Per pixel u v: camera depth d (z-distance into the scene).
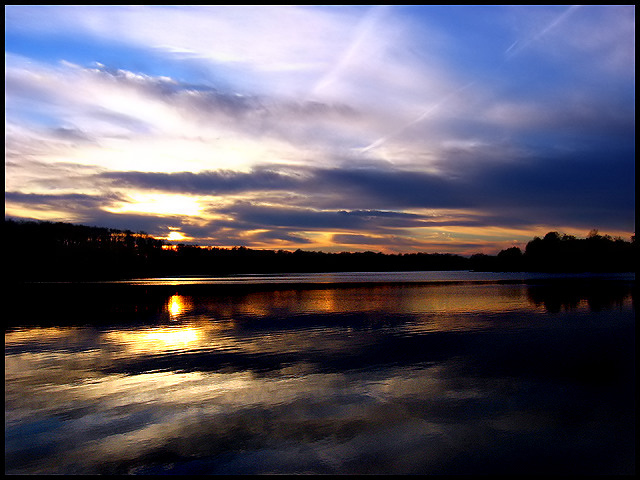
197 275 137.50
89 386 13.36
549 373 14.12
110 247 129.75
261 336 21.55
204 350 18.33
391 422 10.22
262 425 10.16
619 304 33.94
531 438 9.27
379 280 92.94
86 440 9.49
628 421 10.09
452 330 22.83
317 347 18.69
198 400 11.94
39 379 14.17
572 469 8.01
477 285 67.06
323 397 12.03
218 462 8.44
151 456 8.72
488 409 10.94
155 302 39.97
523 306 33.78
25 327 25.22
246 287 64.38
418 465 8.22
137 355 17.53
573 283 66.62
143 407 11.45
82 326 25.38
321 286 67.12
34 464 8.44
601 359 15.95
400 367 15.10
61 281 79.75
